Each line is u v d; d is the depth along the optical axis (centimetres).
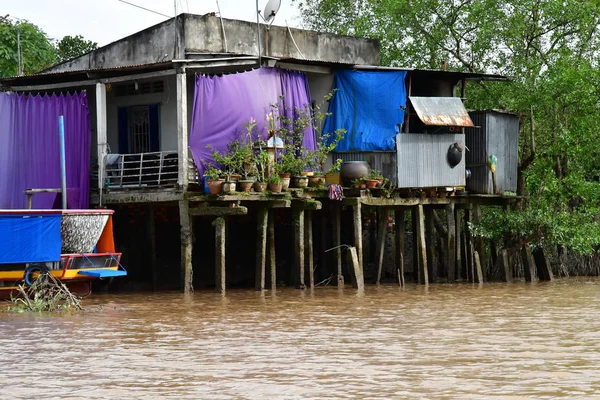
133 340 1378
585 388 1021
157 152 2181
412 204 2362
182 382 1066
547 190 2780
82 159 2172
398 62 3102
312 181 2216
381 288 2273
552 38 2969
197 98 2086
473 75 2486
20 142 2195
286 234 2508
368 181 2247
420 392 1005
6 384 1066
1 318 1650
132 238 2341
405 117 2372
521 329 1484
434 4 3044
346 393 1002
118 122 2395
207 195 2034
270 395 997
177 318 1644
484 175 2539
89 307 1806
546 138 2823
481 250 2552
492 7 2922
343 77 2347
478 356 1221
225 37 2306
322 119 2367
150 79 2305
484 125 2534
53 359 1220
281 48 2427
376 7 3061
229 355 1238
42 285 1830
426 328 1497
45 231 1878
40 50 3061
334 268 2319
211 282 2420
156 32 2333
